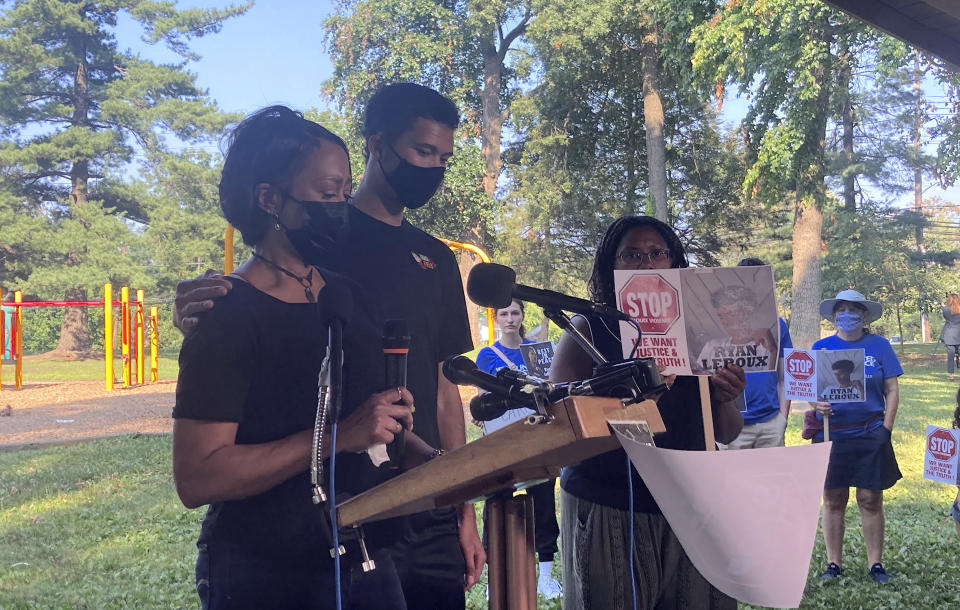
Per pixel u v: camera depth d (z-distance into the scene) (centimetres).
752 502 136
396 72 3281
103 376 2969
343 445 188
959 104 2273
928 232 5362
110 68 4241
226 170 220
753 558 138
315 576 211
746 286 268
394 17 3359
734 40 2066
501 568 182
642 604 290
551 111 3166
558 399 152
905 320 6259
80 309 4091
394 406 188
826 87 2197
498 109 3550
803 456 135
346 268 274
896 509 823
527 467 165
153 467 1094
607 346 312
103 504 884
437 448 277
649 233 319
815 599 556
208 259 4034
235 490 197
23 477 1034
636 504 292
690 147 3225
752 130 2277
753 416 582
